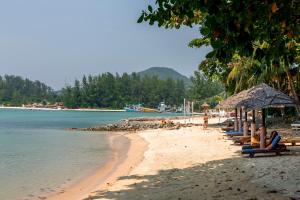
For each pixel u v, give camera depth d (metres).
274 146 18.31
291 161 15.88
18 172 20.56
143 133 46.97
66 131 55.25
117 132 52.66
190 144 28.09
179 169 17.56
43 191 15.95
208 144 26.88
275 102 19.20
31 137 44.94
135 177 16.59
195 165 18.11
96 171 20.62
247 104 20.00
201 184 13.62
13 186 16.97
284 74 38.12
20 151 30.53
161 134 42.28
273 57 8.77
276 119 45.53
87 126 69.06
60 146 34.38
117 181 16.11
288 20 7.69
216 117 88.69
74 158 26.11
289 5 7.50
